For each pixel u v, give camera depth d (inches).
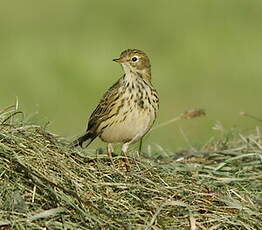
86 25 1108.5
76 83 927.0
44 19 1133.1
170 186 408.8
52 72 951.6
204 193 406.9
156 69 980.6
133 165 426.0
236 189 426.0
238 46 1050.1
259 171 453.7
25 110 805.9
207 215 390.3
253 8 1178.6
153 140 706.2
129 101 482.0
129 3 1210.6
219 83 947.3
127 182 403.2
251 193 426.9
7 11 1165.7
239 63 1003.9
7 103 833.5
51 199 374.3
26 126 412.2
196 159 471.5
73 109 848.3
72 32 1077.1
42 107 848.9
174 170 433.7
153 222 377.4
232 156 469.7
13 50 1005.2
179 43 1055.0
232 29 1101.1
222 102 885.8
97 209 374.0
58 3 1210.0
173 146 661.9
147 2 1218.0
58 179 388.2
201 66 995.3
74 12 1165.7
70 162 403.5
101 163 416.2
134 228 373.7
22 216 362.6
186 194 404.2
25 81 921.5
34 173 380.2
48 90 902.4
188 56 1021.2
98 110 493.7
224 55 1024.9
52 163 395.2
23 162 388.5
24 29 1085.8
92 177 399.2
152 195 398.0
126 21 1130.0
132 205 388.5
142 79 490.6
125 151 493.7
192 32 1091.9
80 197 379.9
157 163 441.7
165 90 918.4
